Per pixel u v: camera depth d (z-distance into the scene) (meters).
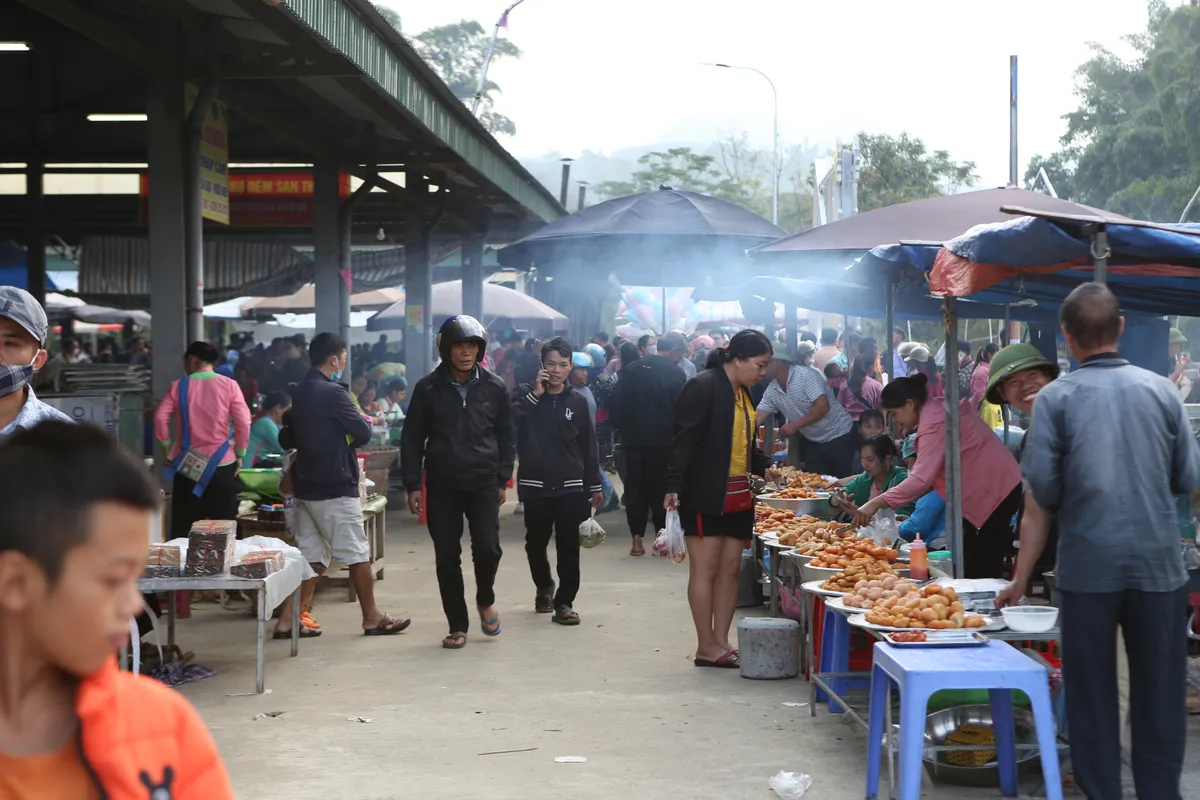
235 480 8.88
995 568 6.90
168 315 10.52
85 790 1.30
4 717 1.28
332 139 15.52
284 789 5.12
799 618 7.75
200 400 8.72
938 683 4.47
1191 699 6.04
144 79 14.30
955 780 5.14
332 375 8.36
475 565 8.10
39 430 1.25
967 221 8.98
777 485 10.06
